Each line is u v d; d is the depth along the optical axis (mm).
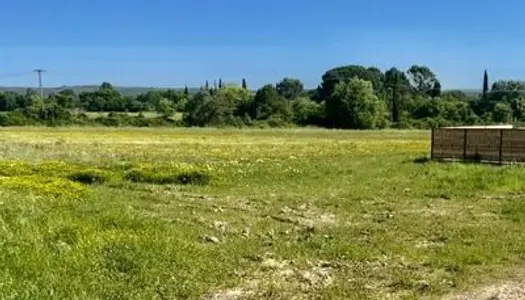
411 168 30750
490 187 23203
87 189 18766
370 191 22469
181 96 162125
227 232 14117
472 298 9367
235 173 28312
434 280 10281
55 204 14242
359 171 29797
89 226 11797
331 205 19203
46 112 105750
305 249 12391
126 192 20672
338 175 28094
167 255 10398
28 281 8430
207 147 52594
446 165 31266
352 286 9875
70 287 8523
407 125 113375
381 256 12016
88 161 33281
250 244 12625
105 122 103938
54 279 8695
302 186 24094
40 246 10047
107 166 28656
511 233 14469
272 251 12180
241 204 19172
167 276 9539
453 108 123625
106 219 12758
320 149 51281
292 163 35125
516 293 9641
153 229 12344
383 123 111625
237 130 96188
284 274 10484
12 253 9383
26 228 10969
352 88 111188
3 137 60750
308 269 10906
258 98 122188
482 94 154000
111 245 10516
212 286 9586
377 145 57875
